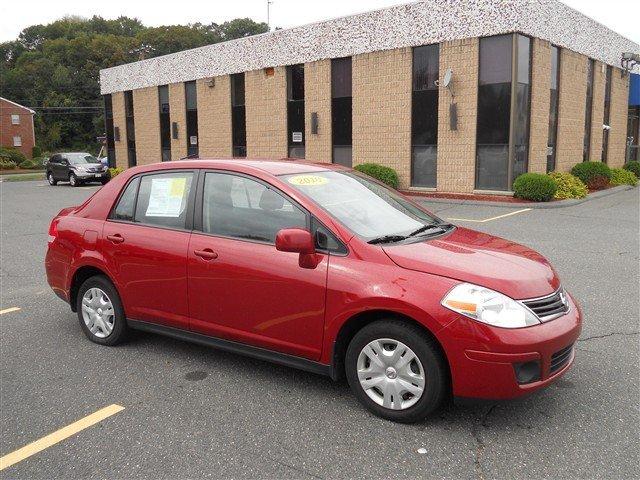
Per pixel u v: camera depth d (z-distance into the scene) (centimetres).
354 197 448
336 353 390
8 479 319
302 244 380
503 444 345
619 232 1135
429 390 356
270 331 414
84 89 9325
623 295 668
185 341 507
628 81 2567
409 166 1978
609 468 318
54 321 608
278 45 2314
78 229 529
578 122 2116
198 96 2725
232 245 430
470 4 1745
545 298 361
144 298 484
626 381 431
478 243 421
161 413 393
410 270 365
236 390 428
